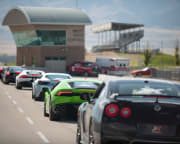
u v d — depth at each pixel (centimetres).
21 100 3062
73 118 1906
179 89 1009
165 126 867
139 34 15500
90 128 994
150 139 862
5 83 5278
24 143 1324
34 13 11100
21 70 5222
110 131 862
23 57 12188
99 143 881
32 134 1522
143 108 866
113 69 9369
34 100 3066
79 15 11394
